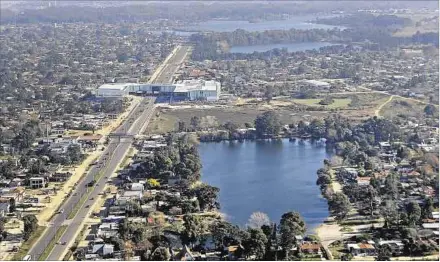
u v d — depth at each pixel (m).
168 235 173.12
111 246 164.88
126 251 164.50
